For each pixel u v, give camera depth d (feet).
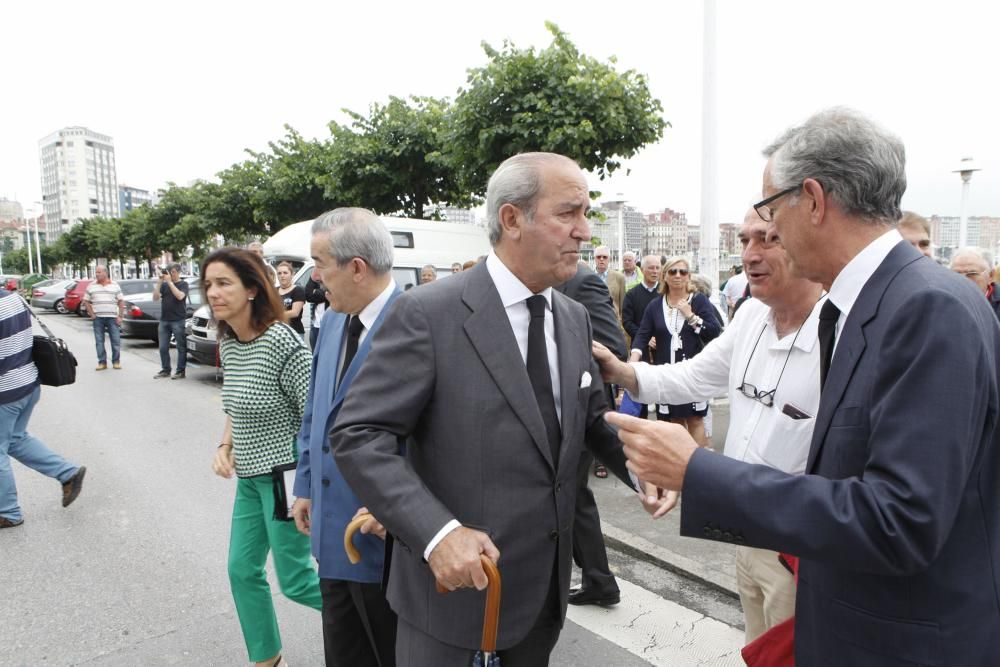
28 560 12.32
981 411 3.36
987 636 3.56
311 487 7.16
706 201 25.25
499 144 26.91
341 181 42.83
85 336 54.39
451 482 4.87
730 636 9.54
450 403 4.85
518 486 4.84
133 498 15.65
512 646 4.94
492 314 4.96
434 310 4.93
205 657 9.20
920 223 10.54
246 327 8.11
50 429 22.59
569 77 25.35
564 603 5.28
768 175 4.31
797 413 5.61
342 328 7.27
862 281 3.91
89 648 9.42
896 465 3.30
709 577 11.03
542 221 4.86
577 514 10.07
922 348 3.36
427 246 32.50
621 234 53.62
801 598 4.24
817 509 3.44
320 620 10.27
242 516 8.43
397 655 5.46
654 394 7.07
